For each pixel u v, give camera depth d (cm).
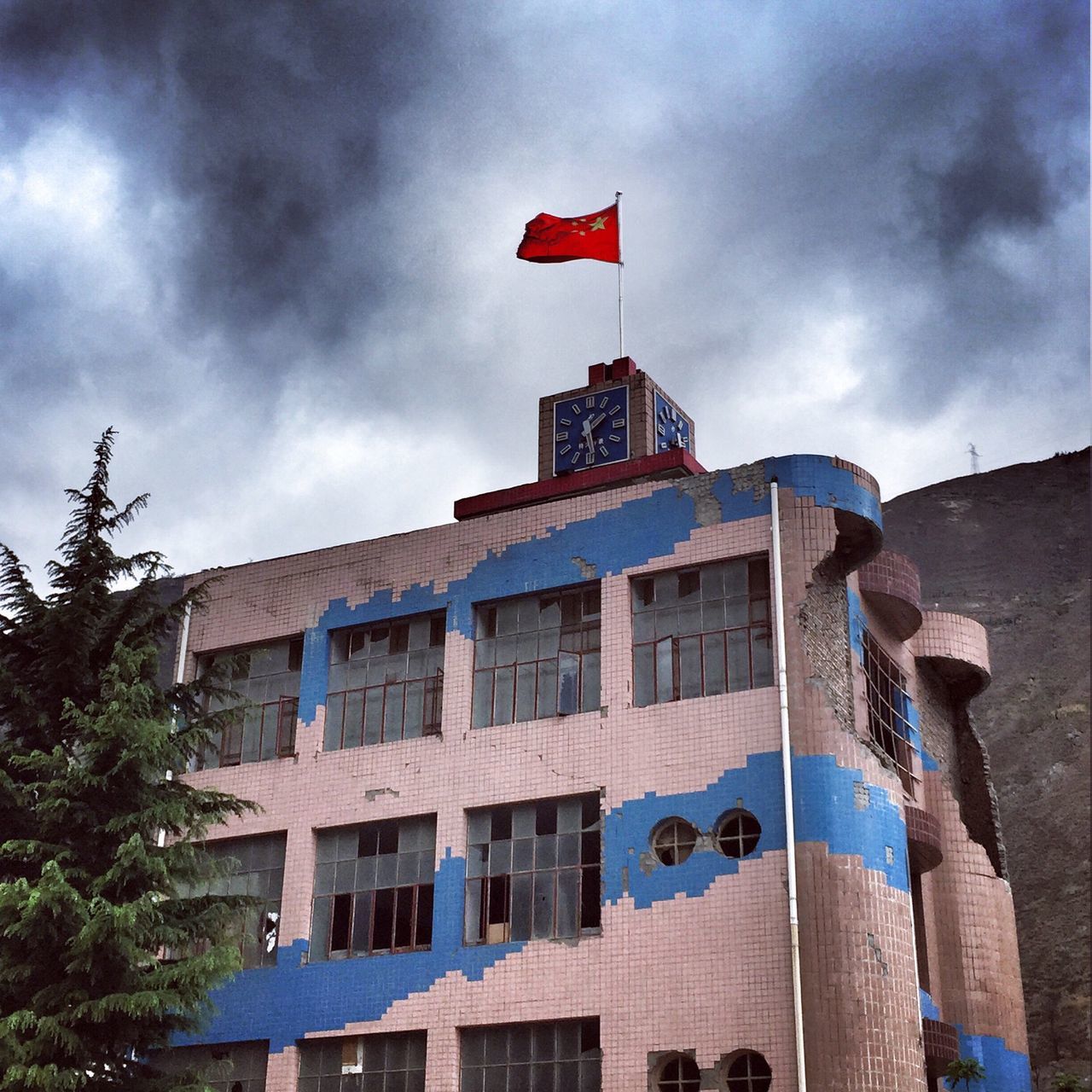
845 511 3059
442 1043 2986
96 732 2558
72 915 2409
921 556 9594
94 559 2780
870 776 2878
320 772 3403
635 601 3197
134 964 2470
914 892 3397
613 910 2911
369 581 3534
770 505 3072
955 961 3403
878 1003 2661
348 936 3231
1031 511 9650
